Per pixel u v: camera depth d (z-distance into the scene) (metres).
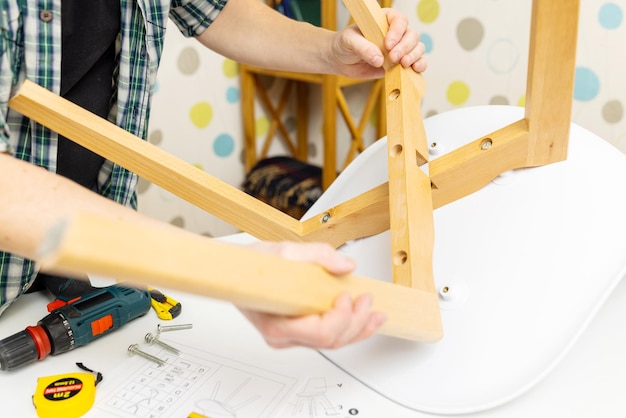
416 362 0.53
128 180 0.74
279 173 1.61
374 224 0.61
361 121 1.55
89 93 0.71
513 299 0.52
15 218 0.41
